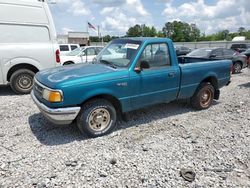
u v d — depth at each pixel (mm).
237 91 7949
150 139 3996
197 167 3166
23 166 3105
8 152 3455
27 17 6688
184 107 5832
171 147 3715
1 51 6477
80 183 2783
